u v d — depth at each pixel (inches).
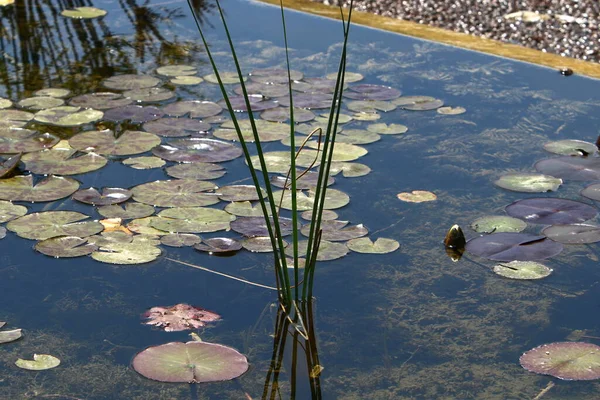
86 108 110.6
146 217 82.5
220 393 59.6
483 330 68.6
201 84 121.3
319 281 74.7
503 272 76.8
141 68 128.0
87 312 69.2
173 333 66.6
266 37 146.3
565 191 92.3
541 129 109.8
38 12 156.3
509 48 143.6
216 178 91.4
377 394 60.4
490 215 86.7
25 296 71.1
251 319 68.7
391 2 177.0
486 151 102.8
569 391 60.5
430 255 79.7
